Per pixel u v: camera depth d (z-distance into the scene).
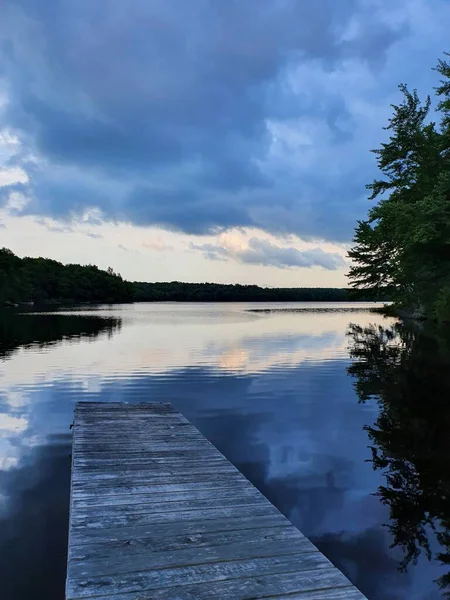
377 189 35.34
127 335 29.14
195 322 44.22
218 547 3.76
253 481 6.20
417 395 11.76
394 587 3.97
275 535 3.99
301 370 15.68
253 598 3.08
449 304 29.25
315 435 8.34
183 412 10.01
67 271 132.75
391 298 45.91
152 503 4.65
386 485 6.09
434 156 31.88
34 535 4.68
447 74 26.72
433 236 26.27
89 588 3.16
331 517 5.20
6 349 21.30
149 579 3.29
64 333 30.56
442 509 5.40
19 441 7.88
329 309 91.44
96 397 11.47
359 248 51.69
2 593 3.79
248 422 9.19
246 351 20.91
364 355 19.61
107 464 5.87
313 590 3.19
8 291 99.88
